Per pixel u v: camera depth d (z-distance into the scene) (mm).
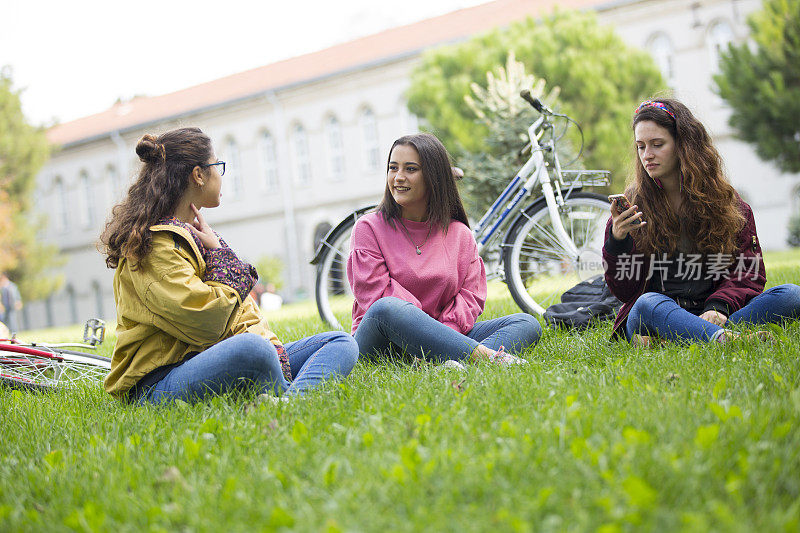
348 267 4496
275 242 37219
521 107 10852
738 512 1684
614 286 4184
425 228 4414
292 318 9234
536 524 1702
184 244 3387
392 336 3951
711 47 28266
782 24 21203
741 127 21797
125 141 40781
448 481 1936
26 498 2234
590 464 2012
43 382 4508
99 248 3424
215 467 2301
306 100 36062
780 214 27594
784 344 3443
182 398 3314
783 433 2148
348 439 2412
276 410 2957
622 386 2939
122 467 2391
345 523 1759
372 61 33906
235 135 38062
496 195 10617
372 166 35062
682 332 3828
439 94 22172
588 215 6156
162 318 3326
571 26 22547
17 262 34781
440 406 2807
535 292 6328
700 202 3973
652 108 4035
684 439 2160
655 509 1690
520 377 3221
